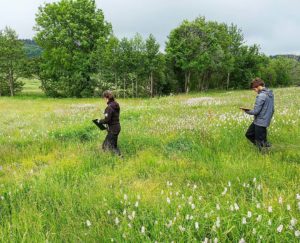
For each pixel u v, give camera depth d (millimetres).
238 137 9547
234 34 70750
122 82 51344
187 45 55062
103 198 5551
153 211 4914
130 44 47812
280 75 88062
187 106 20391
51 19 51438
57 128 13195
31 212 5188
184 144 9500
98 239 4379
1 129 14812
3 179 7211
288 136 9430
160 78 54031
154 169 7414
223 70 65688
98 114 18375
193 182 6527
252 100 23281
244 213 4551
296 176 6113
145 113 17203
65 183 6844
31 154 9492
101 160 8344
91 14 51562
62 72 50906
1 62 52375
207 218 4453
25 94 57469
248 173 6438
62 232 4637
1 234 4543
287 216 4328
